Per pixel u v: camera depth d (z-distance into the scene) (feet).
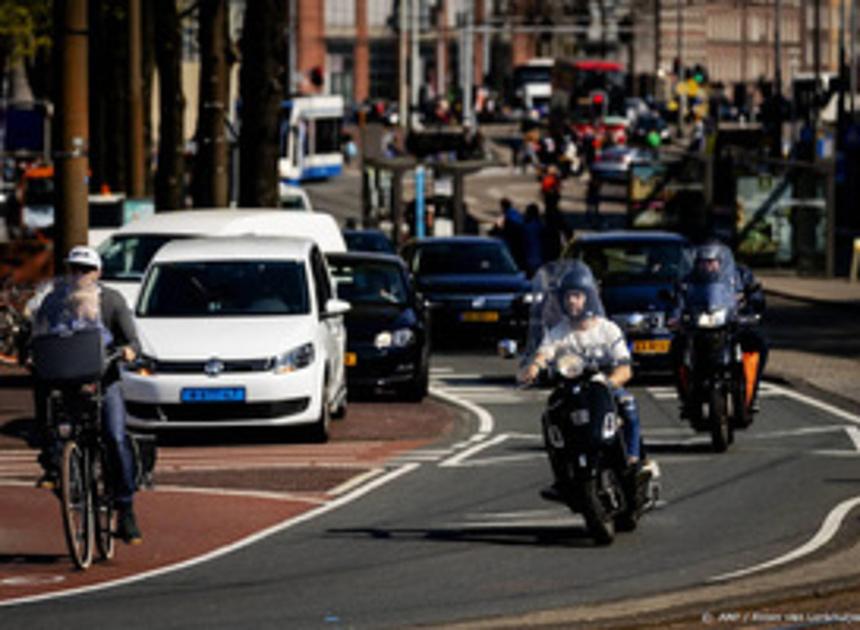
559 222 337.31
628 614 87.30
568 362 106.93
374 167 395.34
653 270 209.97
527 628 84.58
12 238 445.78
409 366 186.91
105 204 327.47
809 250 381.81
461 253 252.21
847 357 230.89
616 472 108.47
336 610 90.58
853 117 542.98
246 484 134.62
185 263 164.76
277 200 271.08
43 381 103.24
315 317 160.86
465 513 120.98
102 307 105.09
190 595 94.99
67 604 93.04
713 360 147.64
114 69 404.77
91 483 104.01
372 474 139.13
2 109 488.02
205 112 274.98
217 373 154.51
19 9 479.41
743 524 114.73
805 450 148.25
